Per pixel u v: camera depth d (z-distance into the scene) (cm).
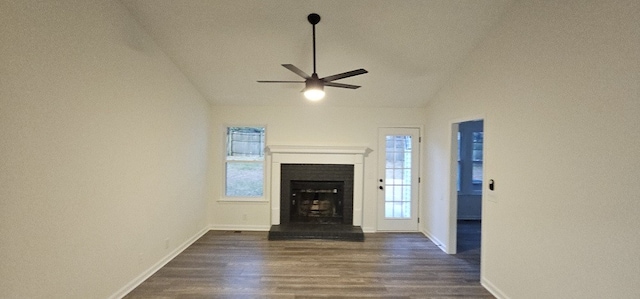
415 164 562
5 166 189
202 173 518
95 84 262
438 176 488
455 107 427
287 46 373
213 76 446
